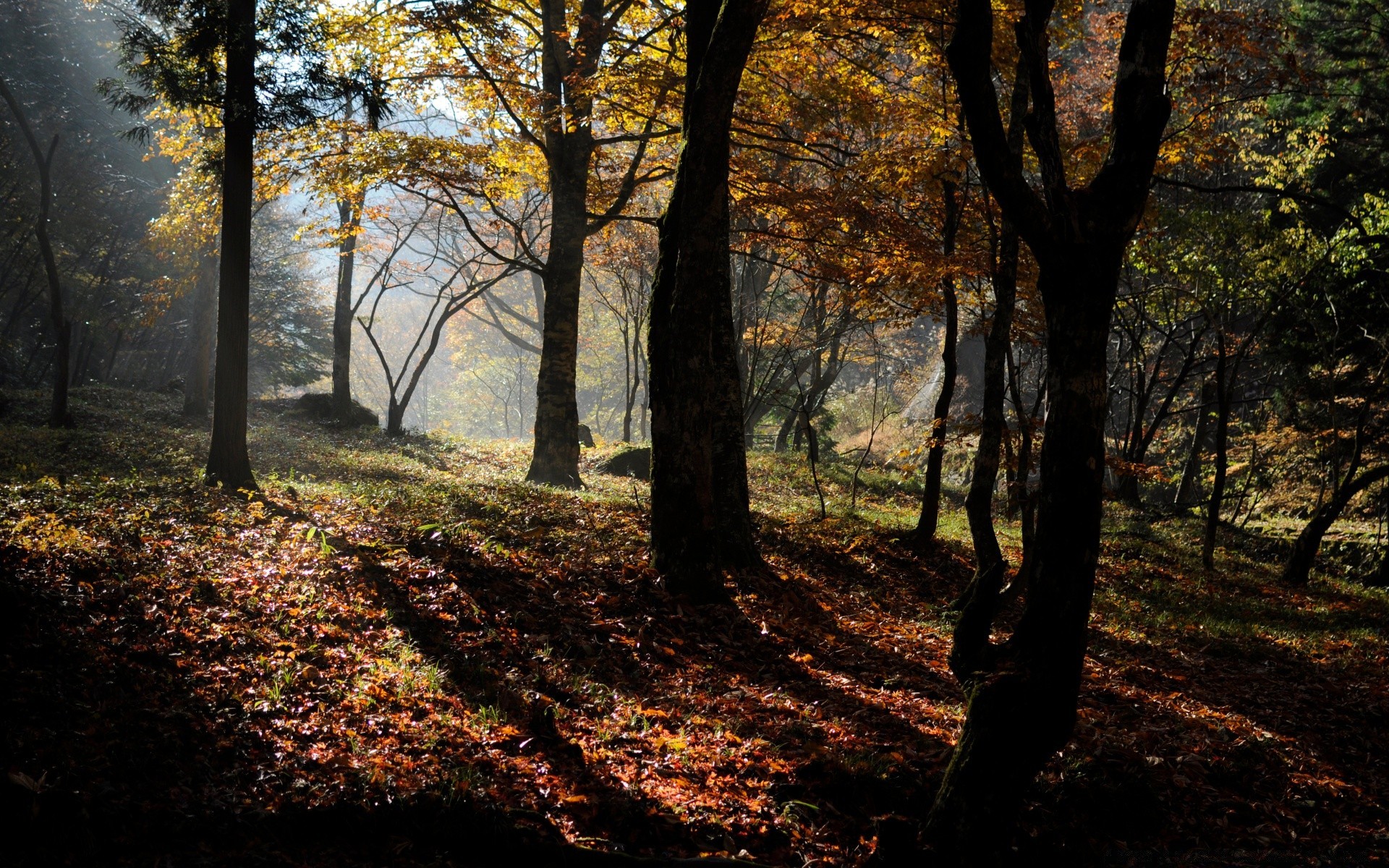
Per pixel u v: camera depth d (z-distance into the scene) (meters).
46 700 4.96
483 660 7.09
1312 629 15.09
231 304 11.62
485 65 16.39
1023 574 11.62
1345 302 23.09
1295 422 26.98
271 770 4.93
